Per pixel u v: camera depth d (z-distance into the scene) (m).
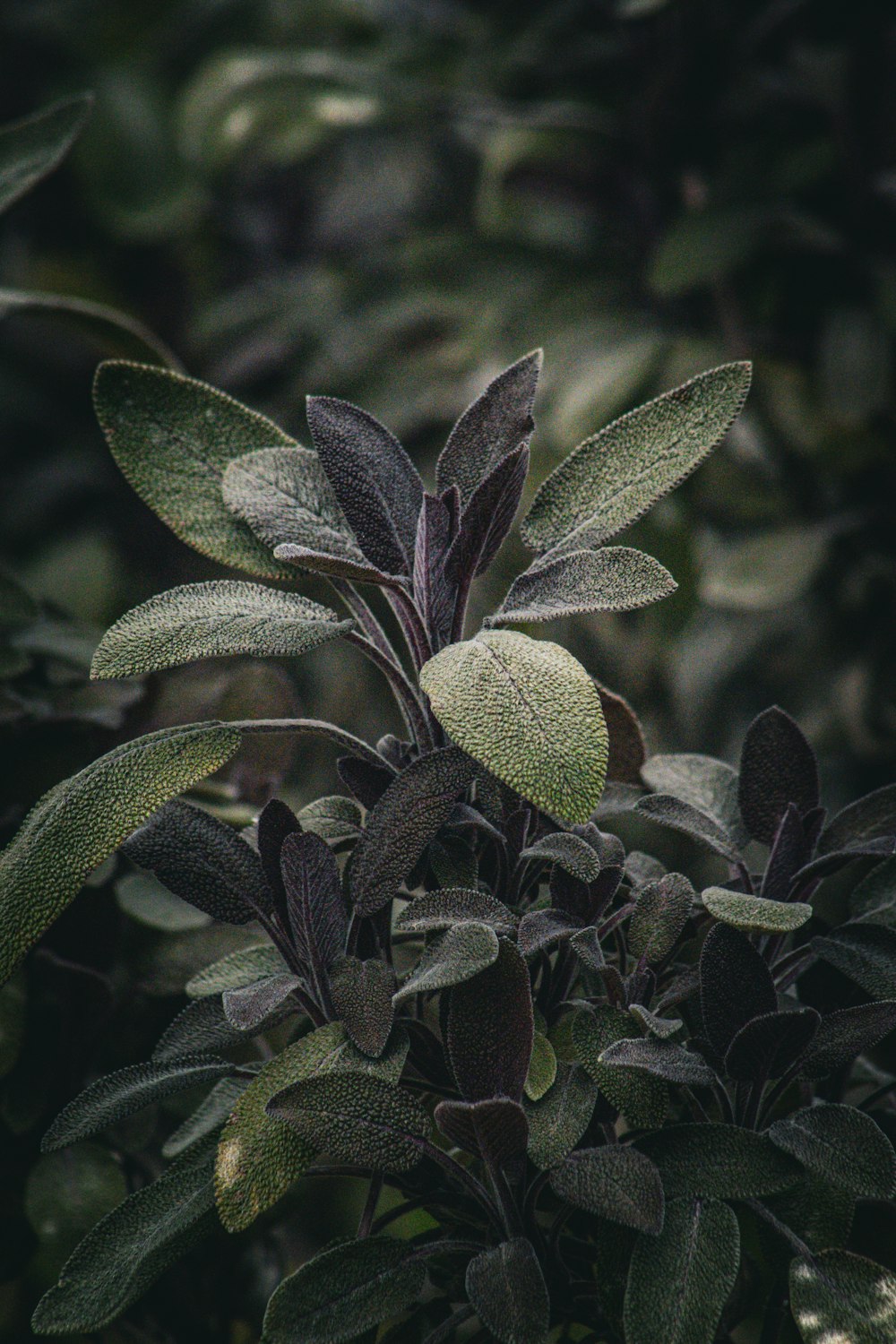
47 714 0.85
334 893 0.70
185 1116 0.83
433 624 0.71
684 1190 0.69
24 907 0.69
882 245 1.52
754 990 0.70
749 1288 0.73
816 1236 0.70
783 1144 0.69
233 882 0.71
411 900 0.74
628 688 1.38
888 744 1.49
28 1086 0.81
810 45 1.53
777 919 0.69
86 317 0.88
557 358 1.55
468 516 0.70
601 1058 0.69
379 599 1.27
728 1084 0.73
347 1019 0.69
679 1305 0.68
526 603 0.70
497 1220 0.70
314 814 0.73
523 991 0.69
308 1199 0.86
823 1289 0.69
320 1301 0.69
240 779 0.84
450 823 0.71
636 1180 0.68
